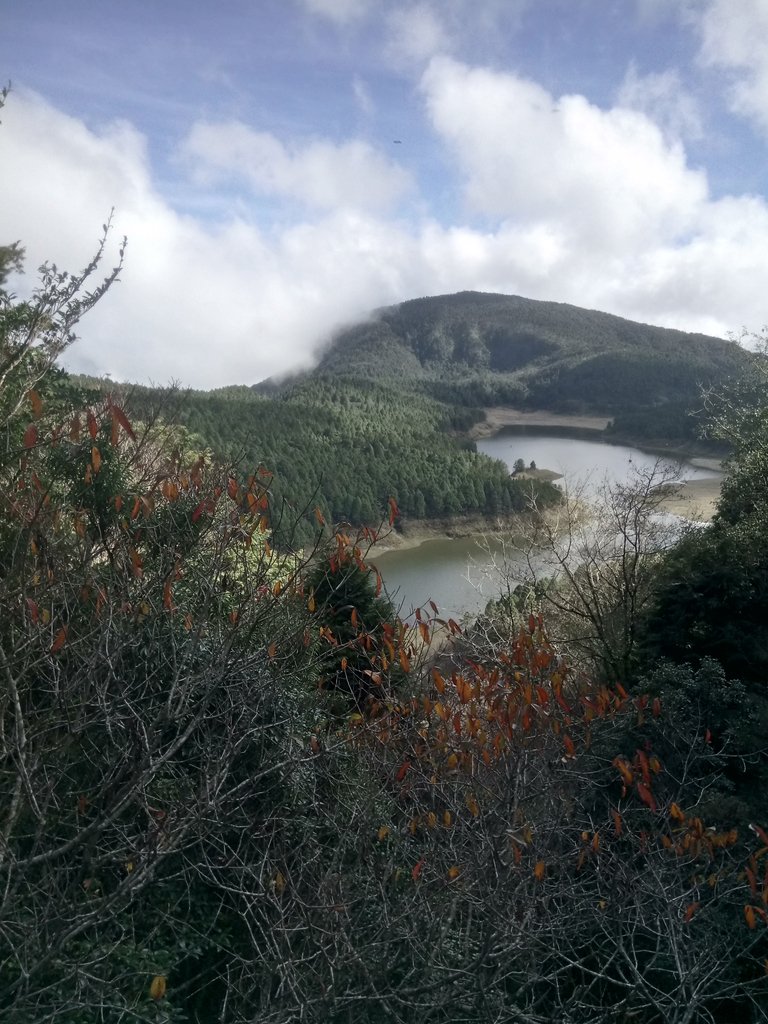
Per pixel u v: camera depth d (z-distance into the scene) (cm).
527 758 704
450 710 793
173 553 658
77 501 720
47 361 784
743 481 1847
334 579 1096
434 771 738
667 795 946
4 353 790
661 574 1534
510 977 730
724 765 1004
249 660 619
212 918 732
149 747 508
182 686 584
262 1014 535
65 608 570
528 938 583
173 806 559
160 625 653
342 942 590
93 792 627
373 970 584
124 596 580
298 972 582
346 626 1078
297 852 685
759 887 788
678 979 729
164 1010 602
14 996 531
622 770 762
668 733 998
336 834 750
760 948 790
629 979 793
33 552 585
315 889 614
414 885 629
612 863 765
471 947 643
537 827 673
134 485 759
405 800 774
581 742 898
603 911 677
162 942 669
